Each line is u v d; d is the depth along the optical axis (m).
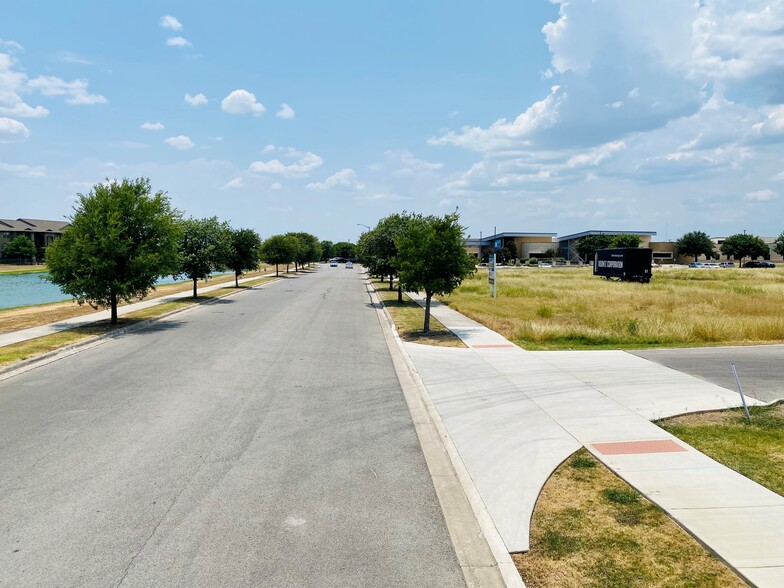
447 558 4.61
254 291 38.41
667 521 5.04
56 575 4.31
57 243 19.38
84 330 17.75
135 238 20.14
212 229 30.55
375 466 6.66
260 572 4.37
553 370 11.75
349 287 43.44
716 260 132.38
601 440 7.27
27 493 5.81
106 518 5.26
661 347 14.89
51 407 9.13
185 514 5.35
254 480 6.18
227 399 9.67
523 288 35.94
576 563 4.38
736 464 6.34
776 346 14.70
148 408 9.07
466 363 12.55
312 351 14.59
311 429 8.04
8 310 25.19
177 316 22.88
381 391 10.34
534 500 5.53
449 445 7.23
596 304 26.64
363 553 4.68
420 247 17.62
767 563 4.28
